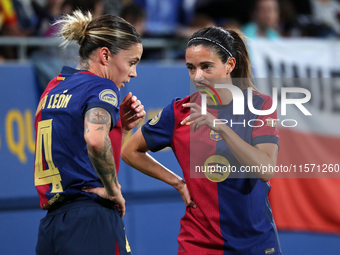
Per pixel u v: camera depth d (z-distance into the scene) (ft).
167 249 43.91
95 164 20.67
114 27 22.86
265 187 23.68
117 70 23.30
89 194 21.94
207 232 23.07
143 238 43.32
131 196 43.86
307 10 73.05
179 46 51.78
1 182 40.70
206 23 62.39
